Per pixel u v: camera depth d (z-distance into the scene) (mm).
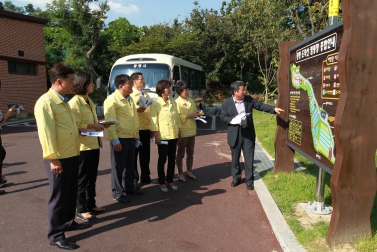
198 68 16781
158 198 5164
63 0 22250
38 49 19672
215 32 26203
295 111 5062
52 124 3275
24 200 5086
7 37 17578
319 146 3949
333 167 3338
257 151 8305
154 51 24500
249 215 4465
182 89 5875
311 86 4242
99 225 4172
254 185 5492
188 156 6168
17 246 3617
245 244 3662
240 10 18047
